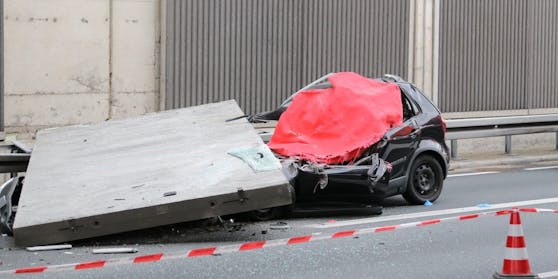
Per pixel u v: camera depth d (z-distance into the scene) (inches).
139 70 916.6
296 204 644.1
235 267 492.7
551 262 515.2
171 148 609.6
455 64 1149.7
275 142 675.4
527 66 1230.9
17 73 844.0
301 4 1013.2
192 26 936.3
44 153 622.8
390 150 671.8
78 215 528.1
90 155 614.5
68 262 500.1
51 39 860.6
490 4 1178.6
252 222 624.7
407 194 698.2
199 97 946.1
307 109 680.4
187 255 503.8
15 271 473.7
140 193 549.6
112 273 475.5
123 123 669.3
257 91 986.1
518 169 978.7
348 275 479.5
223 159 580.7
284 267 495.2
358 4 1059.9
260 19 981.8
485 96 1186.6
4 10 832.9
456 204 714.8
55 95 866.1
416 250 544.4
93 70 887.1
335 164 644.1
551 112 1253.7
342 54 1051.3
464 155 1061.1
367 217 650.2
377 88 694.5
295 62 1013.2
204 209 535.2
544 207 706.8
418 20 1111.6
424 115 705.6
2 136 820.6
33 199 554.3
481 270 494.6
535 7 1232.8
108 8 892.0
